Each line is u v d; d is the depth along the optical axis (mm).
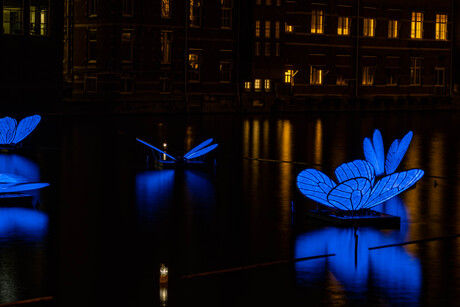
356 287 13500
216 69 68500
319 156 33688
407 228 18531
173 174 27172
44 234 17281
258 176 27062
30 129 33938
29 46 55000
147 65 65062
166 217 19406
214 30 68188
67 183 24516
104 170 27703
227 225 18594
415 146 39062
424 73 80000
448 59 81125
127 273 14203
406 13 78375
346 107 75000
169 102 65562
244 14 69062
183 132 45125
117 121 53062
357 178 17797
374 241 17062
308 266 14867
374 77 77188
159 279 13836
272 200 22203
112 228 18016
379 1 76750
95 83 64562
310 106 72875
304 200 22266
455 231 18234
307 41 73375
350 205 18469
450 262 15258
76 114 59188
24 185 20672
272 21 69812
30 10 54969
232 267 14734
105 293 13023
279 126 52031
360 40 76250
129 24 64000
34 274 14070
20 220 18750
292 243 16766
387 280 13961
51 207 20453
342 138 43031
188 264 14898
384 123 57031
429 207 21625
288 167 29734
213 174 27438
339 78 75562
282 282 13742
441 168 30328
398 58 78375
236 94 69375
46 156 31453
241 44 69312
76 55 65812
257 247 16359
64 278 13844
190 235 17422
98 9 64062
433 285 13672
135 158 31422
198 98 67500
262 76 69875
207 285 13523
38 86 55844
